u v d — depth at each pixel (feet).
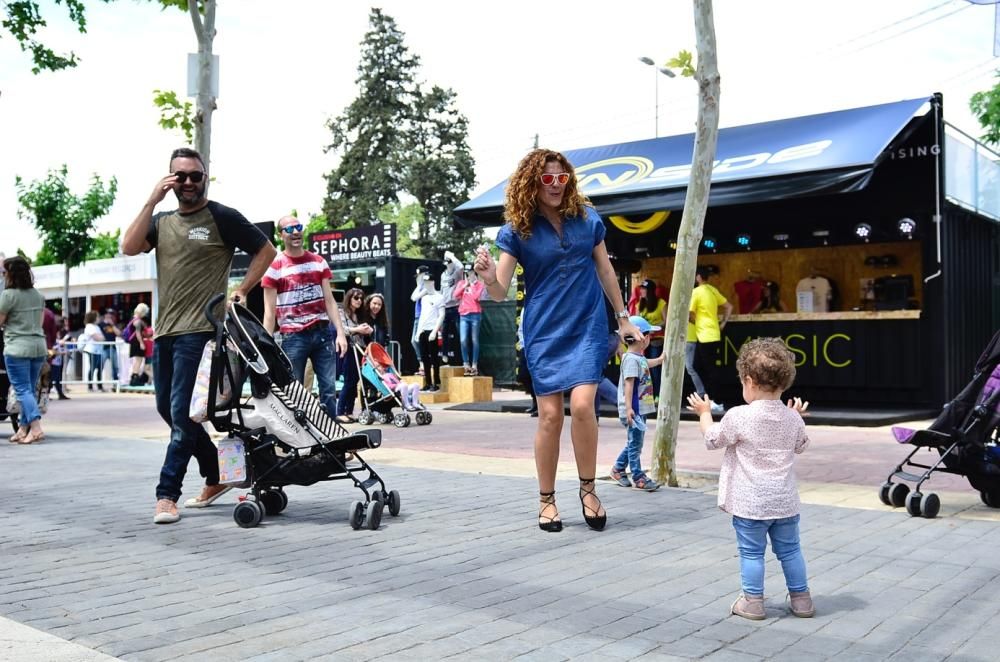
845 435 36.24
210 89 30.89
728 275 55.21
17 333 34.27
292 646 10.94
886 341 45.73
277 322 27.78
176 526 18.43
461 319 59.93
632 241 56.80
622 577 14.28
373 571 14.66
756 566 12.10
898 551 15.92
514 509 20.13
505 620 12.04
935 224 43.88
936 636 11.37
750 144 45.32
